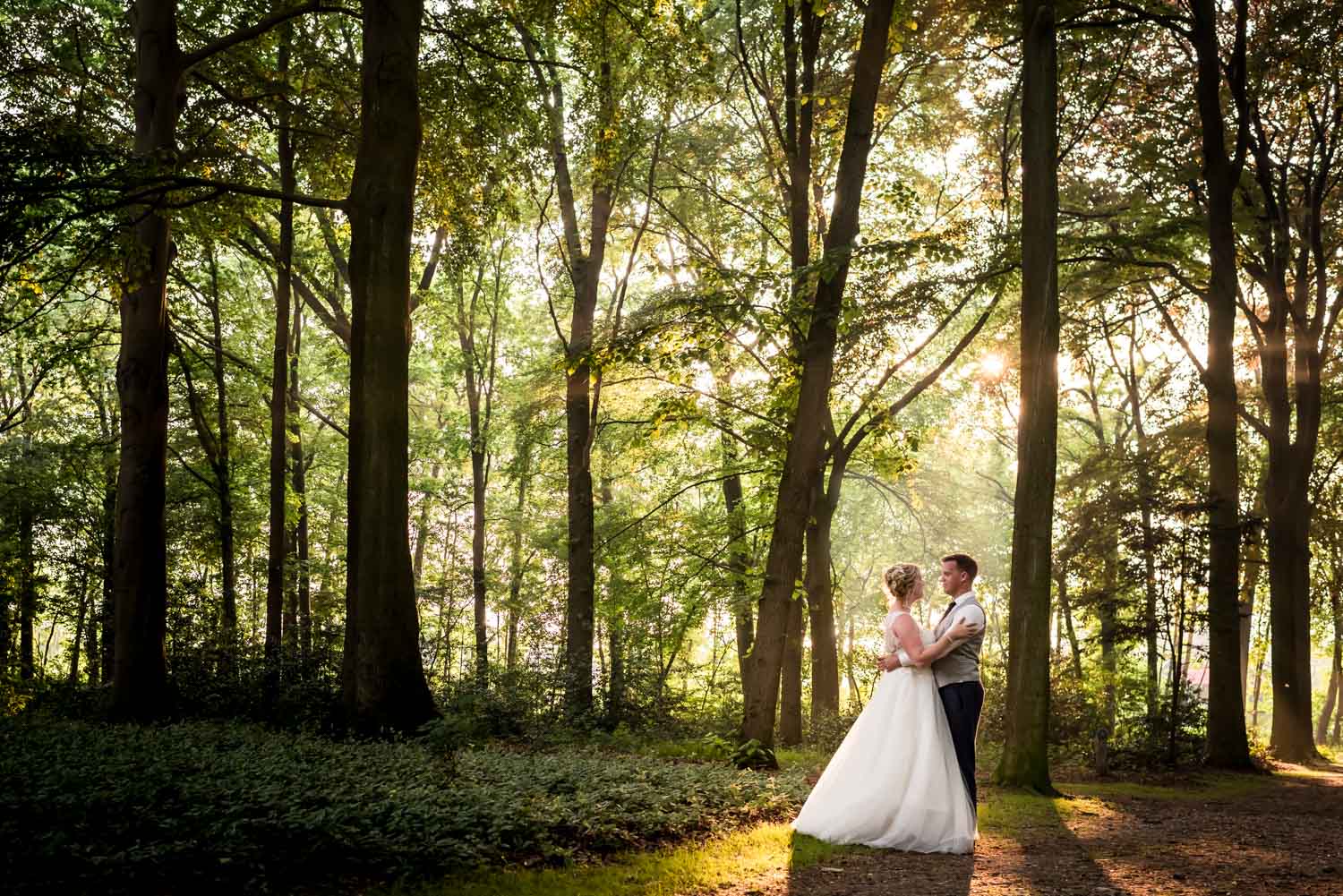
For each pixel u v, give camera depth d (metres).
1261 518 19.52
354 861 5.74
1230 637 18.89
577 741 15.63
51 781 6.80
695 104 20.38
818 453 13.81
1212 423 19.34
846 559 41.25
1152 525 18.80
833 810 7.34
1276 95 21.66
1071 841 7.93
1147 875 6.32
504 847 6.38
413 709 12.03
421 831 6.21
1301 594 23.00
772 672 13.41
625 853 6.73
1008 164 19.89
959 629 7.20
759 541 26.17
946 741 7.24
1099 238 17.89
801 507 13.62
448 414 34.25
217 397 25.97
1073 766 16.80
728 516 24.72
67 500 27.17
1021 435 12.59
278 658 17.16
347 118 18.69
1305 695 22.69
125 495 15.30
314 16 20.45
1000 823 8.82
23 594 27.00
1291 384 26.22
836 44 20.86
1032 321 12.59
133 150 15.23
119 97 18.56
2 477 26.30
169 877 5.20
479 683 19.83
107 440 25.02
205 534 25.80
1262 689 58.41
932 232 16.38
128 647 15.07
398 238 12.56
